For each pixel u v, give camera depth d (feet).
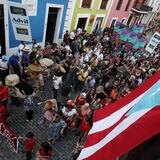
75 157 22.35
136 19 104.58
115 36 61.52
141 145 5.26
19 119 28.07
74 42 44.80
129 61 50.67
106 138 7.75
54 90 32.24
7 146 23.97
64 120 26.94
